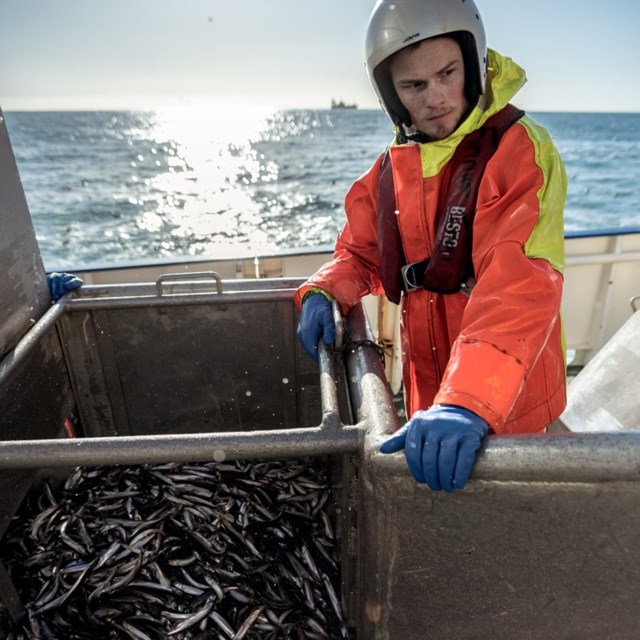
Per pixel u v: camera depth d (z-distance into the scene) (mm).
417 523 1158
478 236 1606
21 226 2102
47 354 2180
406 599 1281
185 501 2285
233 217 27922
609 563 1155
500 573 1203
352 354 1700
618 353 3184
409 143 1856
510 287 1389
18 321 2047
